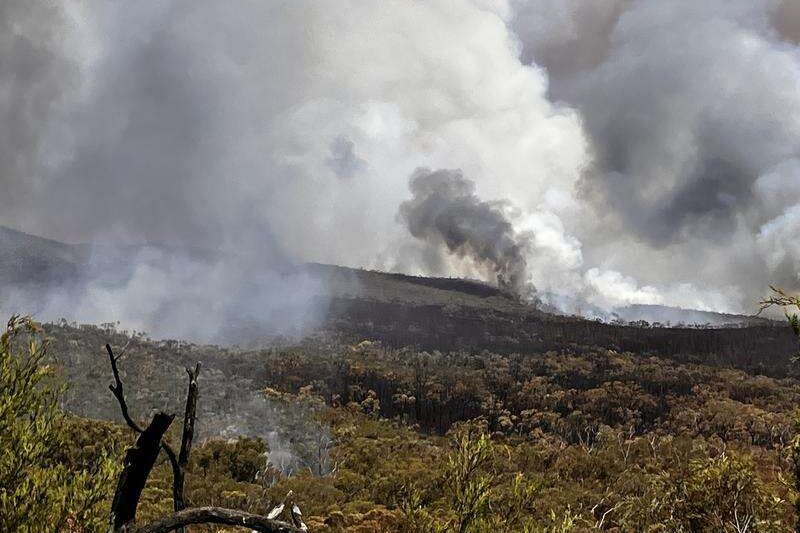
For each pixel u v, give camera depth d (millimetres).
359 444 81625
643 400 172625
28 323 5285
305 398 152125
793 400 177750
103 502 4688
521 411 166375
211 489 44000
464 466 6094
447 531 5867
